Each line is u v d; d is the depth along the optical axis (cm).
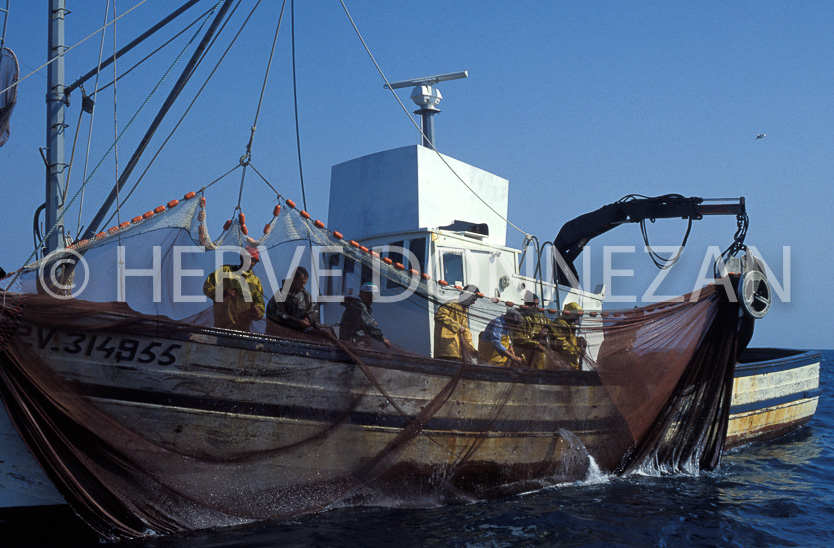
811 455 1309
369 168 1140
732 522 822
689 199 1236
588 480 1013
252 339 714
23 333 628
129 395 670
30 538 679
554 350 958
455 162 1140
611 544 728
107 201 895
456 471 866
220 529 716
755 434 1412
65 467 651
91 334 653
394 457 809
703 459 1125
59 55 979
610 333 1017
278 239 786
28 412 635
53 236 950
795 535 786
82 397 652
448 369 842
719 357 1111
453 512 827
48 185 967
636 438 1046
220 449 711
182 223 752
